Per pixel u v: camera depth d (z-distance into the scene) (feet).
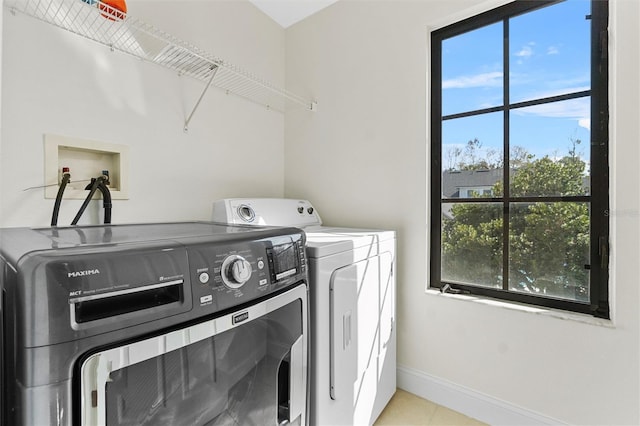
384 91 5.94
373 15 6.08
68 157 4.04
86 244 1.82
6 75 3.47
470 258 5.27
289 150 7.55
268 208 5.64
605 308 4.07
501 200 4.95
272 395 2.78
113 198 4.40
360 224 6.28
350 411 4.03
